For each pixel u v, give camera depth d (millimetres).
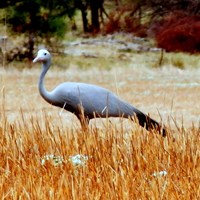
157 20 73500
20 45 56562
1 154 14742
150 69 51344
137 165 13938
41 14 57000
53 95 20672
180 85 40594
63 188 12242
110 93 20500
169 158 14039
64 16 58469
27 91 36844
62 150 14961
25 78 44500
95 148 14891
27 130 16047
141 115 20203
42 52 20922
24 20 56062
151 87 39500
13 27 56344
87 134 15641
